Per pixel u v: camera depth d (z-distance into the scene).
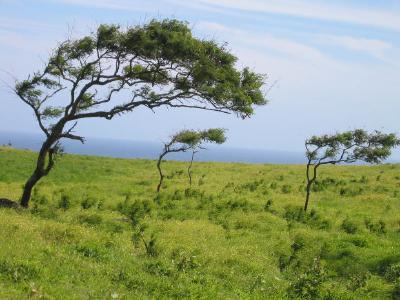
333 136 35.91
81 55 26.94
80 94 27.08
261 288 16.00
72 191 39.72
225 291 14.78
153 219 29.48
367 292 17.45
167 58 25.80
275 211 34.91
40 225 20.06
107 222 26.38
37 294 10.70
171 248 20.23
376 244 25.80
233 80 25.78
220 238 24.83
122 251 18.08
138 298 12.10
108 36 25.73
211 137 44.88
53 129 27.50
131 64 27.28
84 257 15.36
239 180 54.28
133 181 51.09
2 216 20.42
